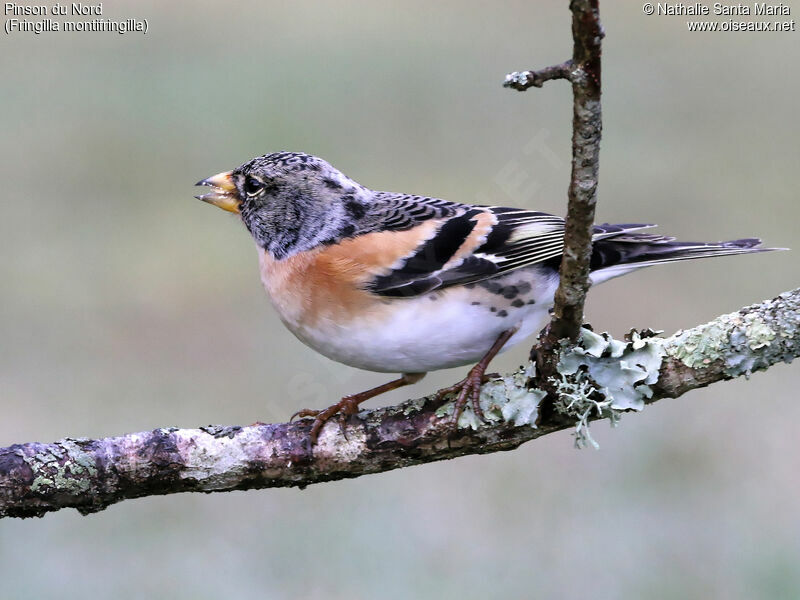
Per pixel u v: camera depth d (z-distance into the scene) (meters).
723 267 12.84
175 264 13.74
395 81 17.14
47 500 5.54
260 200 6.47
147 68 17.89
